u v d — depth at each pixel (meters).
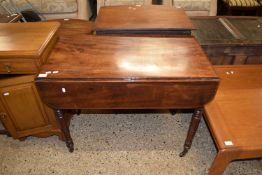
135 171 1.52
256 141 1.26
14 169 1.53
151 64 1.30
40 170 1.52
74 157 1.61
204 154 1.63
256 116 1.41
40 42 1.36
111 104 1.29
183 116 1.94
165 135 1.77
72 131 1.80
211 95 1.26
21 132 1.59
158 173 1.51
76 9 2.81
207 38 1.86
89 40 1.55
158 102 1.29
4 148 1.66
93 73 1.22
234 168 1.54
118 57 1.36
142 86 1.20
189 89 1.22
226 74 1.75
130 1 2.87
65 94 1.23
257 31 2.00
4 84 1.34
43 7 2.71
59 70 1.25
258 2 2.95
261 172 1.51
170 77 1.20
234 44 1.79
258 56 1.90
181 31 1.64
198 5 2.81
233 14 3.12
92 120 1.90
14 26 1.56
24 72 1.34
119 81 1.18
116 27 1.62
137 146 1.69
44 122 1.59
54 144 1.70
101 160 1.59
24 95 1.42
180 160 1.59
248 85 1.65
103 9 1.94
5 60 1.28
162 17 1.78
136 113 1.97
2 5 2.50
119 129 1.82
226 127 1.34
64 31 1.88
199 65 1.30
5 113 1.46
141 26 1.63
